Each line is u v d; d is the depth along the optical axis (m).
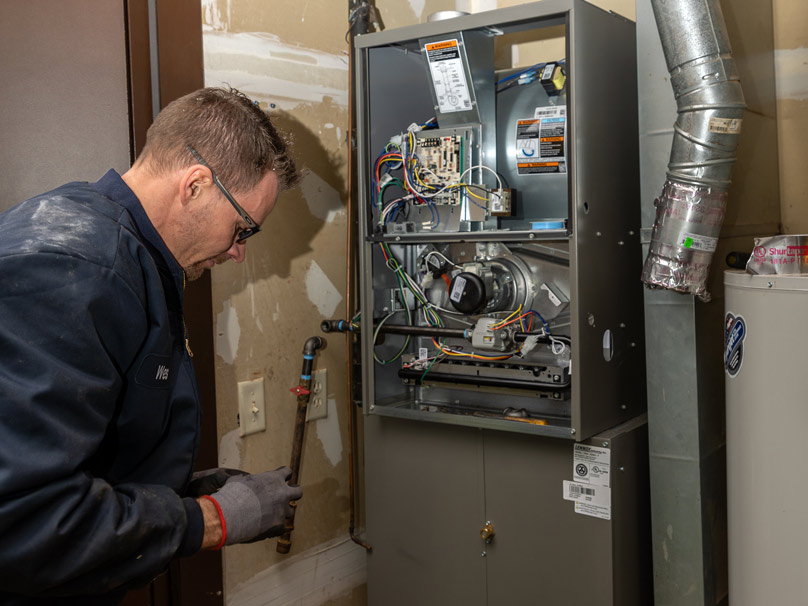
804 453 1.29
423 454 1.82
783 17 1.92
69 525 0.86
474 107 1.71
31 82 1.60
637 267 1.80
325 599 2.04
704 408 1.62
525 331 1.75
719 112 1.43
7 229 0.91
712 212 1.46
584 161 1.55
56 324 0.87
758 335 1.35
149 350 1.02
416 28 1.67
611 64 1.65
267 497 1.15
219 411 1.75
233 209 1.09
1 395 0.82
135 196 1.05
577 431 1.54
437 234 1.68
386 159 1.80
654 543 1.66
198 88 1.68
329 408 2.03
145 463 1.11
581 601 1.62
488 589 1.74
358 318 1.93
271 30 1.83
